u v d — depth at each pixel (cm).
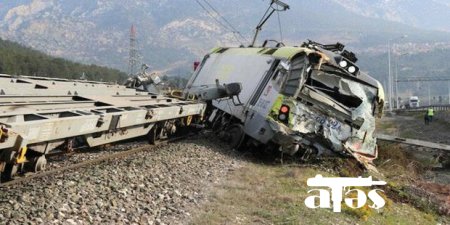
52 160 1073
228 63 1950
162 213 800
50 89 1295
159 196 889
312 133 1487
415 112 7969
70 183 857
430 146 2391
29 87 1250
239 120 1675
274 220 862
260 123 1516
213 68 2061
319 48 1617
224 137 1712
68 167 975
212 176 1137
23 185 811
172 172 1091
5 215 660
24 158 771
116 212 758
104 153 1236
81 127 887
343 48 1714
